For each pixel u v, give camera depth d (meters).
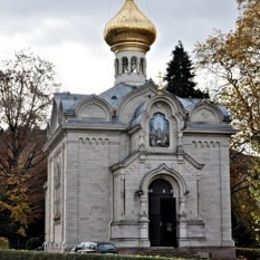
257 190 30.17
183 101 64.31
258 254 59.19
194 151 60.09
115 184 57.00
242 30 53.97
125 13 66.56
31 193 80.75
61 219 59.28
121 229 54.34
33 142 81.12
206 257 53.88
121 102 59.78
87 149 57.78
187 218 55.81
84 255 34.72
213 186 59.84
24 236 74.56
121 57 66.69
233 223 70.25
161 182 56.78
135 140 57.41
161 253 52.69
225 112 61.47
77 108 58.12
